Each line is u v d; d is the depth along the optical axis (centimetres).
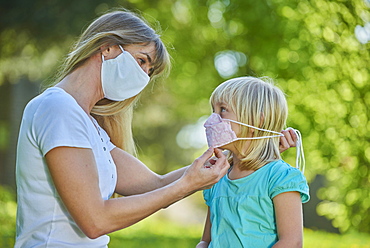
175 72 1467
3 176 1691
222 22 1418
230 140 308
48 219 271
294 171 305
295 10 1266
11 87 1691
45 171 269
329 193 1145
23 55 1422
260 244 302
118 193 341
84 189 257
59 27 1293
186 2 1454
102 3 1255
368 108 1162
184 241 1208
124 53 290
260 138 317
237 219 310
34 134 266
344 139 1170
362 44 1165
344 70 1191
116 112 321
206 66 1497
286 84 1301
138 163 341
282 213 299
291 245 290
